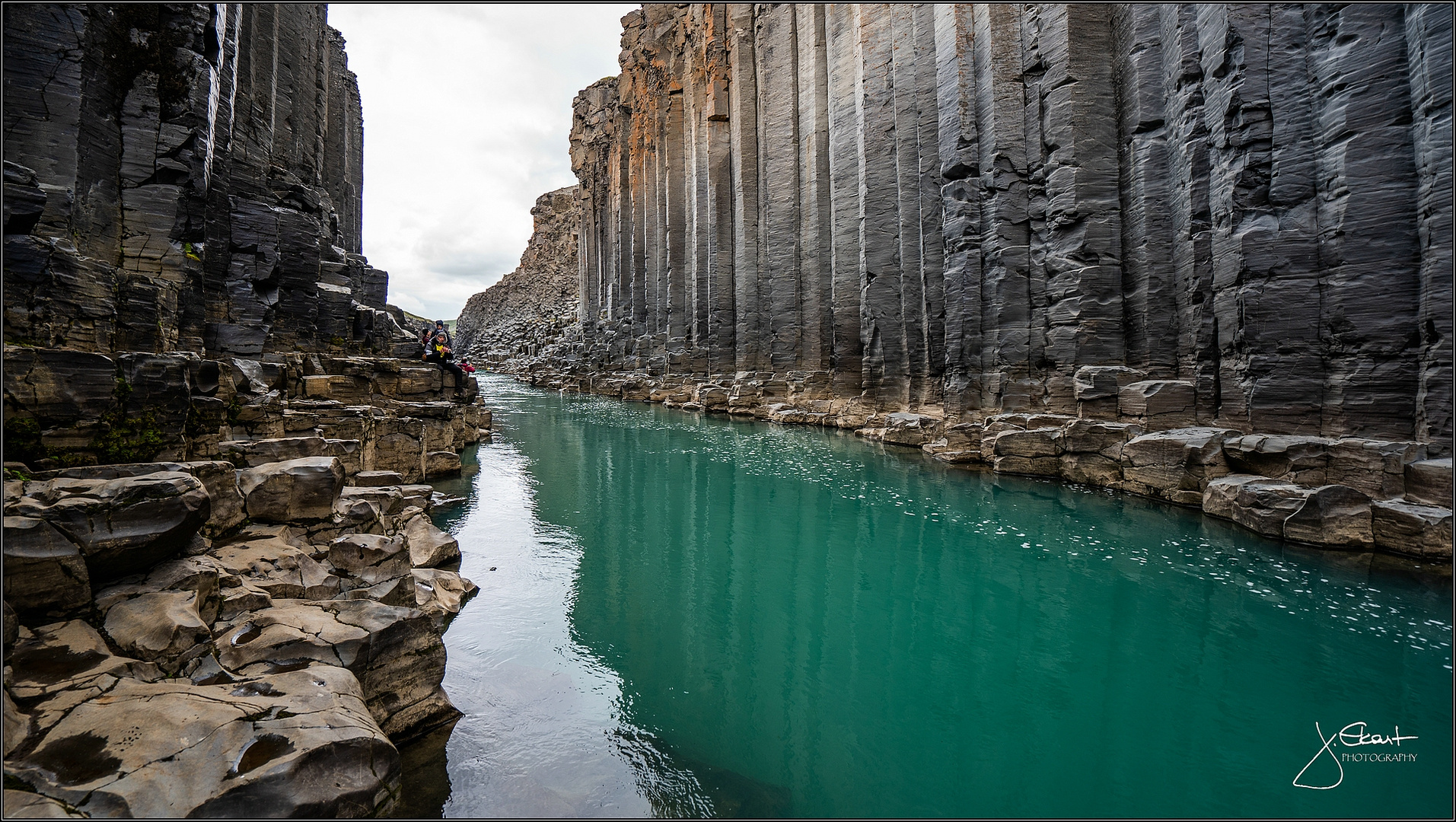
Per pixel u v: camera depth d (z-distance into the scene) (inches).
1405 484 411.2
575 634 329.7
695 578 421.1
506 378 2815.0
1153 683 286.2
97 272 247.3
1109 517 518.0
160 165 350.0
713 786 209.3
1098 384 634.8
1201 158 581.9
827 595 394.9
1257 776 220.7
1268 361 501.0
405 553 285.7
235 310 478.0
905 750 236.2
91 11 312.0
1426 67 413.7
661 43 1779.0
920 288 934.4
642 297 2001.7
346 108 1112.2
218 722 158.7
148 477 209.9
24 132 290.0
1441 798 207.2
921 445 837.2
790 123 1259.2
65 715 151.3
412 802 187.9
